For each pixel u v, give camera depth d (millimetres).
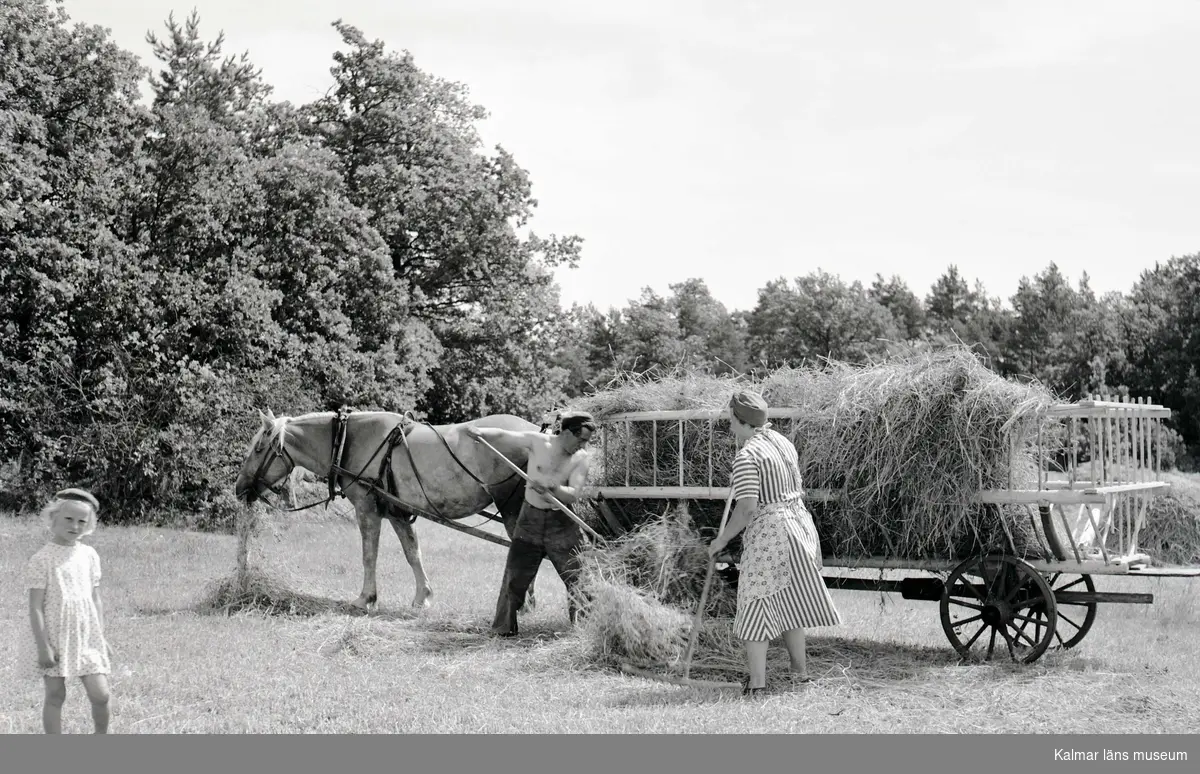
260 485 11805
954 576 8484
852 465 8555
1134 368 72438
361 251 34188
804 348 94375
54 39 26266
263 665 8227
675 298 113375
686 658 8219
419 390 35875
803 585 7406
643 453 9961
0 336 24031
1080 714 6887
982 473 8219
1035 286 103875
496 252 40094
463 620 10625
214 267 29375
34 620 5539
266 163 32281
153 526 22469
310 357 30797
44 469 23531
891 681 7762
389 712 6750
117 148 27969
